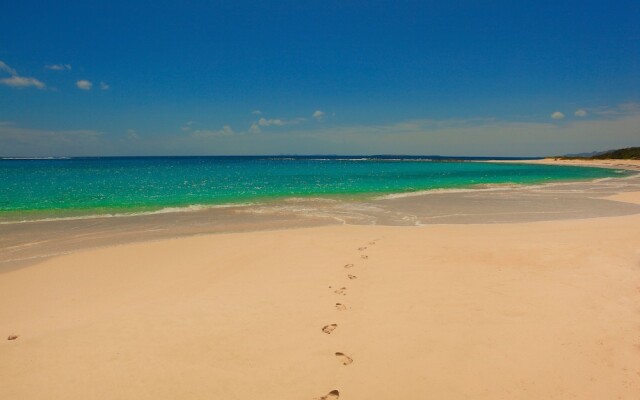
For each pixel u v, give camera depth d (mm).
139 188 28203
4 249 10758
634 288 6703
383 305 6375
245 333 5535
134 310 6469
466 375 4367
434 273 7965
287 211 17312
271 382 4379
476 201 20797
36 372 4652
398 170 62750
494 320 5652
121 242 11586
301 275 8156
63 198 21703
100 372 4625
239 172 53812
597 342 4922
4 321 6293
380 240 11188
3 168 68000
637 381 4133
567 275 7516
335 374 4496
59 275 8500
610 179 39281
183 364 4766
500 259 8789
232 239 11602
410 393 4109
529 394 4016
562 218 15352
